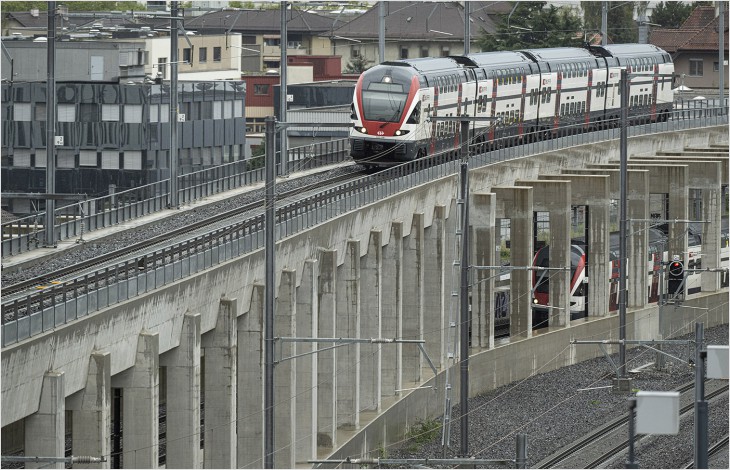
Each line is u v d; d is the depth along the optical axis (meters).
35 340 112.75
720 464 177.62
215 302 146.62
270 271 126.62
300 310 169.75
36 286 145.50
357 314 186.50
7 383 109.00
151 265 145.62
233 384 149.00
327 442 176.75
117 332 126.06
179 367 139.50
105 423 122.81
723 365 102.19
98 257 162.62
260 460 158.38
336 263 178.12
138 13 199.00
